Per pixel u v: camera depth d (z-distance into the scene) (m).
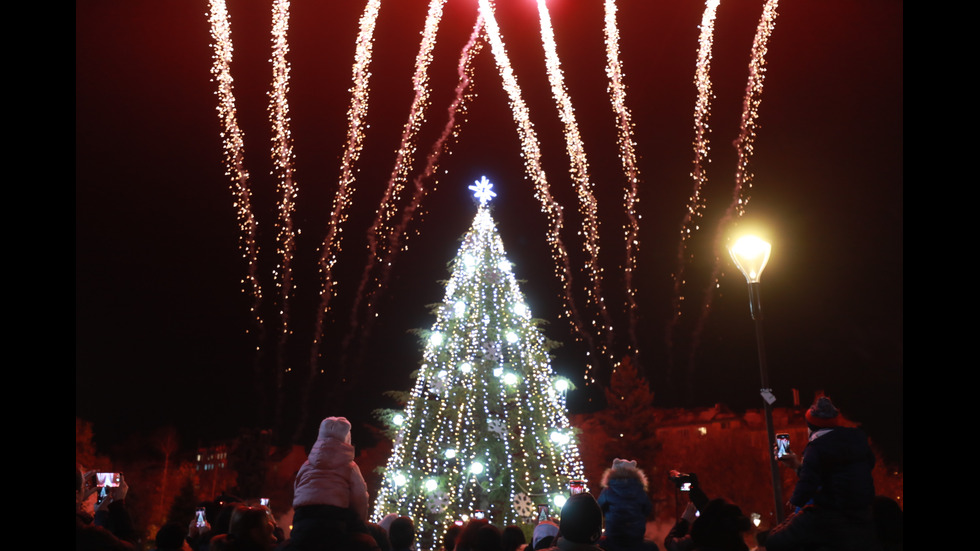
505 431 18.02
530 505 17.31
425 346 20.06
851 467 5.45
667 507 49.25
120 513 8.51
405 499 18.20
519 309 19.27
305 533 5.99
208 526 9.01
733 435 55.75
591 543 5.06
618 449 49.41
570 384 19.39
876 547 5.36
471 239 19.56
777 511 9.39
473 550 7.87
